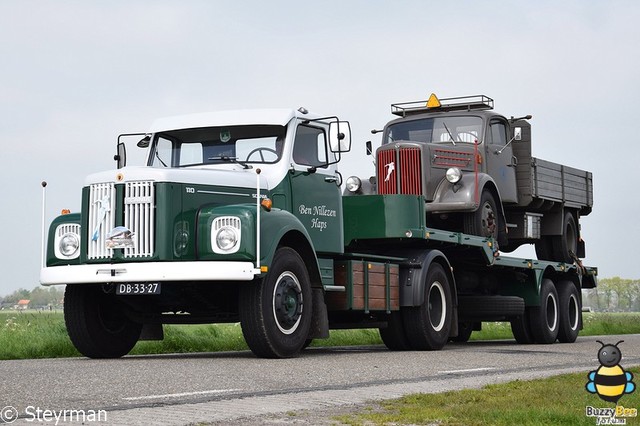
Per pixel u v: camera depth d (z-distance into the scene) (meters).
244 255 10.52
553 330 18.27
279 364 10.08
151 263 10.54
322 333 11.88
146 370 9.05
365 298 13.08
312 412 6.16
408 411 6.12
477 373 9.32
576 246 20.41
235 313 11.58
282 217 11.14
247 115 12.34
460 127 17.41
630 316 32.38
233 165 12.07
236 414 6.01
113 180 10.84
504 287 17.94
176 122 12.55
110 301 11.80
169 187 10.70
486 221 16.17
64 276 10.88
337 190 12.94
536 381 7.93
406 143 15.93
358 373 9.13
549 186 18.98
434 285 14.32
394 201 13.99
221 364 9.97
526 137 18.25
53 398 6.80
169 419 5.75
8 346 12.72
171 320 11.74
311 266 11.74
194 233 10.82
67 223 11.25
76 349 12.66
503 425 5.49
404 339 14.13
